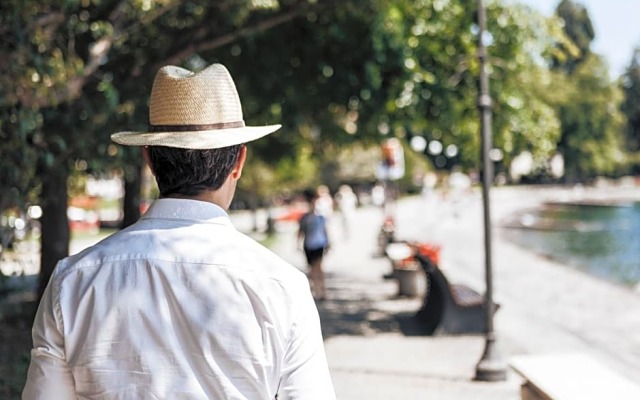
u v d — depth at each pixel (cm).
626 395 523
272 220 4119
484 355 958
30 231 930
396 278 1752
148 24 1095
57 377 217
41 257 1316
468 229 4247
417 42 1408
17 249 922
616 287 1802
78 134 1097
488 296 963
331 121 1706
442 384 937
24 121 777
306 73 1466
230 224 226
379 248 2723
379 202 6072
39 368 217
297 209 4884
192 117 225
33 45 827
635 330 1256
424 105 1478
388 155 2850
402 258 1752
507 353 1103
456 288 1371
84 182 1481
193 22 1184
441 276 1234
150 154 229
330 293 1817
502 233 4044
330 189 6681
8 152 803
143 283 214
